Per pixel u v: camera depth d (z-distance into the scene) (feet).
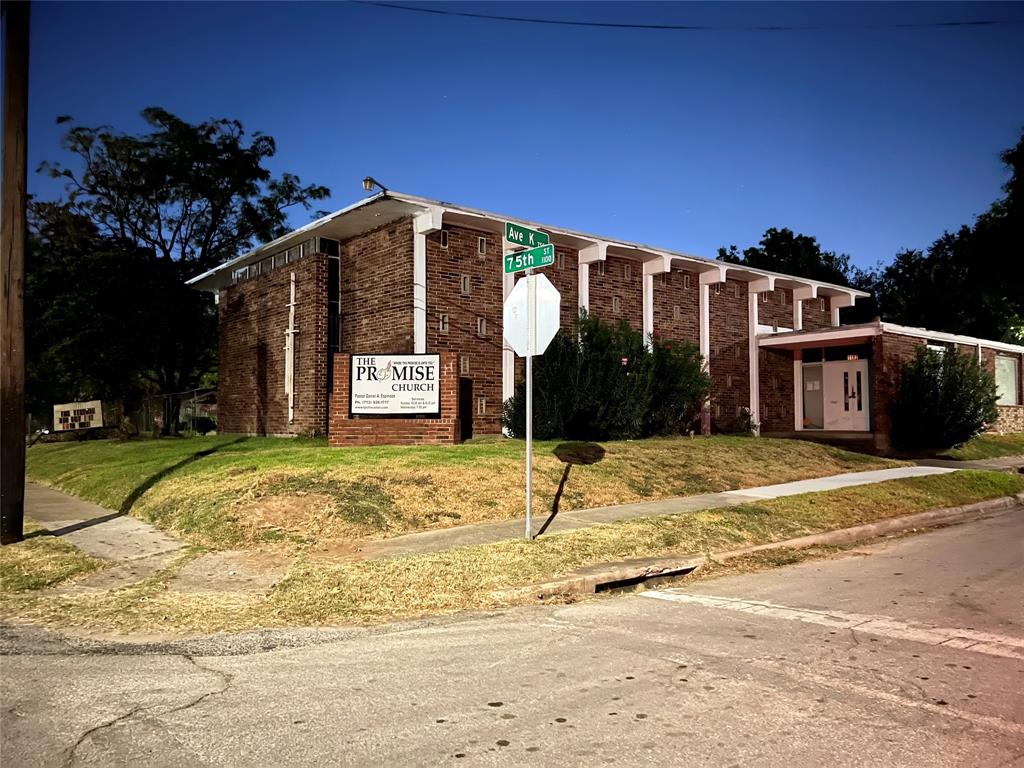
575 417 55.01
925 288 124.67
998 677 16.85
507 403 58.29
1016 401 89.20
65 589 26.21
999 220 89.20
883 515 39.93
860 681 16.65
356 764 12.85
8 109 31.86
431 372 50.90
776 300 82.79
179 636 21.13
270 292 69.36
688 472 46.98
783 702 15.42
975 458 66.64
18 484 32.45
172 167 101.30
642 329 68.85
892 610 22.89
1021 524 39.73
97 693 16.47
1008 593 24.89
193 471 44.75
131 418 90.33
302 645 20.22
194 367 107.34
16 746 13.67
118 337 85.81
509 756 13.06
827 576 28.12
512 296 31.94
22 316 32.53
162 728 14.46
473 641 20.34
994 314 117.70
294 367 64.49
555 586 25.72
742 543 33.01
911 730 13.98
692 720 14.52
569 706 15.34
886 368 68.13
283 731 14.26
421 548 30.12
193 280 79.71
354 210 54.80
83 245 90.89
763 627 21.29
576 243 63.46
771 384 81.15
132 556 30.73
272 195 115.24
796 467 52.54
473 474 40.96
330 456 44.27
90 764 12.92
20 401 32.50
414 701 15.76
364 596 24.58
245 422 73.05
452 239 57.57
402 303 56.59
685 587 26.96
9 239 32.17
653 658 18.52
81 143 97.96
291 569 27.48
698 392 62.54
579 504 38.70
